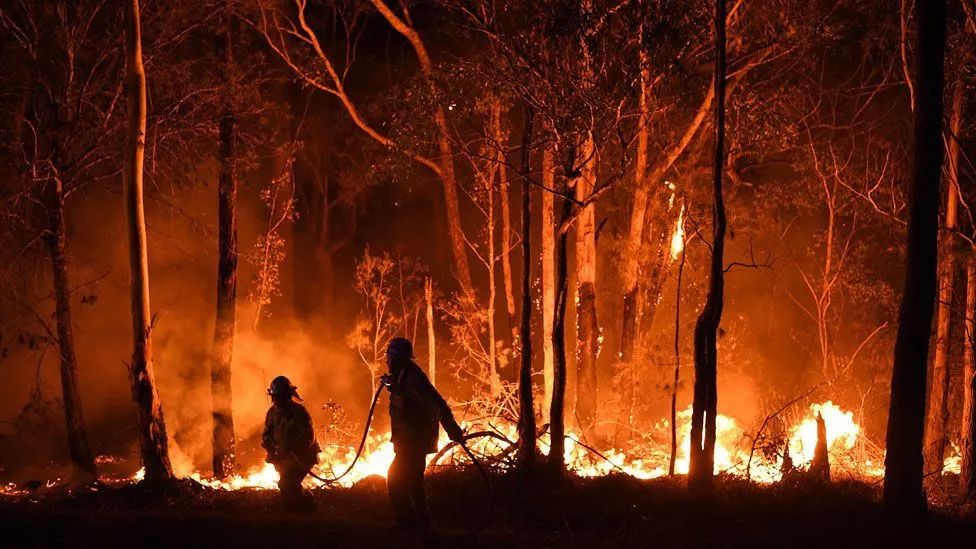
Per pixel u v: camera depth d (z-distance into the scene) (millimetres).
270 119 21609
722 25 11938
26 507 12250
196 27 19156
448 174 25734
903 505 10805
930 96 10891
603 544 9750
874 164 24859
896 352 11016
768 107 20422
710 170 23438
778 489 12898
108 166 19328
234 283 19625
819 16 20047
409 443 9164
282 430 11484
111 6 18750
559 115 14625
